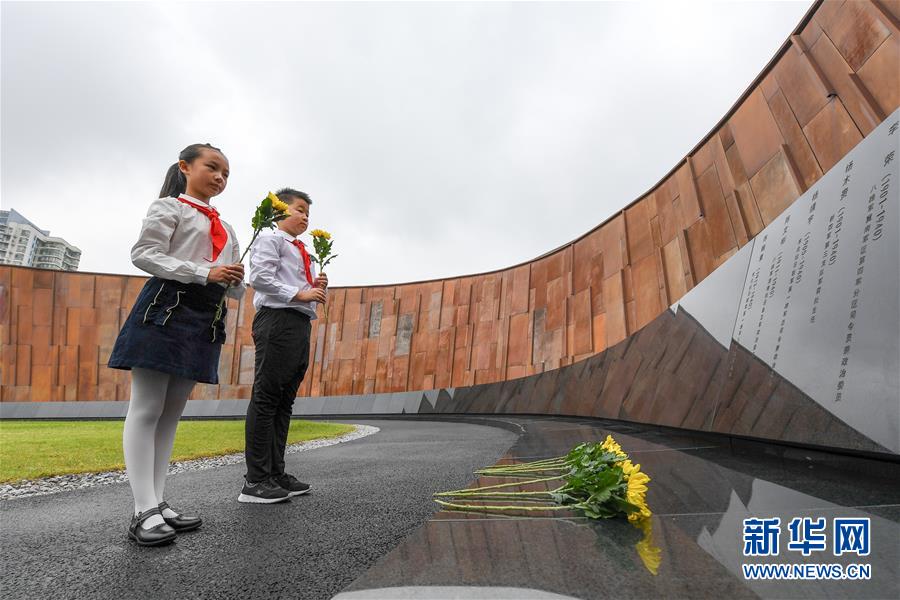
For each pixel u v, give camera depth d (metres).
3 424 12.30
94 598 1.11
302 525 1.77
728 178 6.06
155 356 1.69
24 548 1.56
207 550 1.48
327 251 2.81
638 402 5.51
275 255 2.52
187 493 2.61
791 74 5.00
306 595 1.09
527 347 12.63
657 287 7.78
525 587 0.92
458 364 15.38
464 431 7.36
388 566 1.08
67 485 3.21
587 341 10.09
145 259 1.71
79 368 18.22
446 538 1.31
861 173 2.33
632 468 1.51
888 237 2.01
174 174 2.07
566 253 11.53
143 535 1.56
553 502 1.75
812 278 2.53
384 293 18.25
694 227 6.80
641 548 1.15
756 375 2.88
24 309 18.33
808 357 2.37
